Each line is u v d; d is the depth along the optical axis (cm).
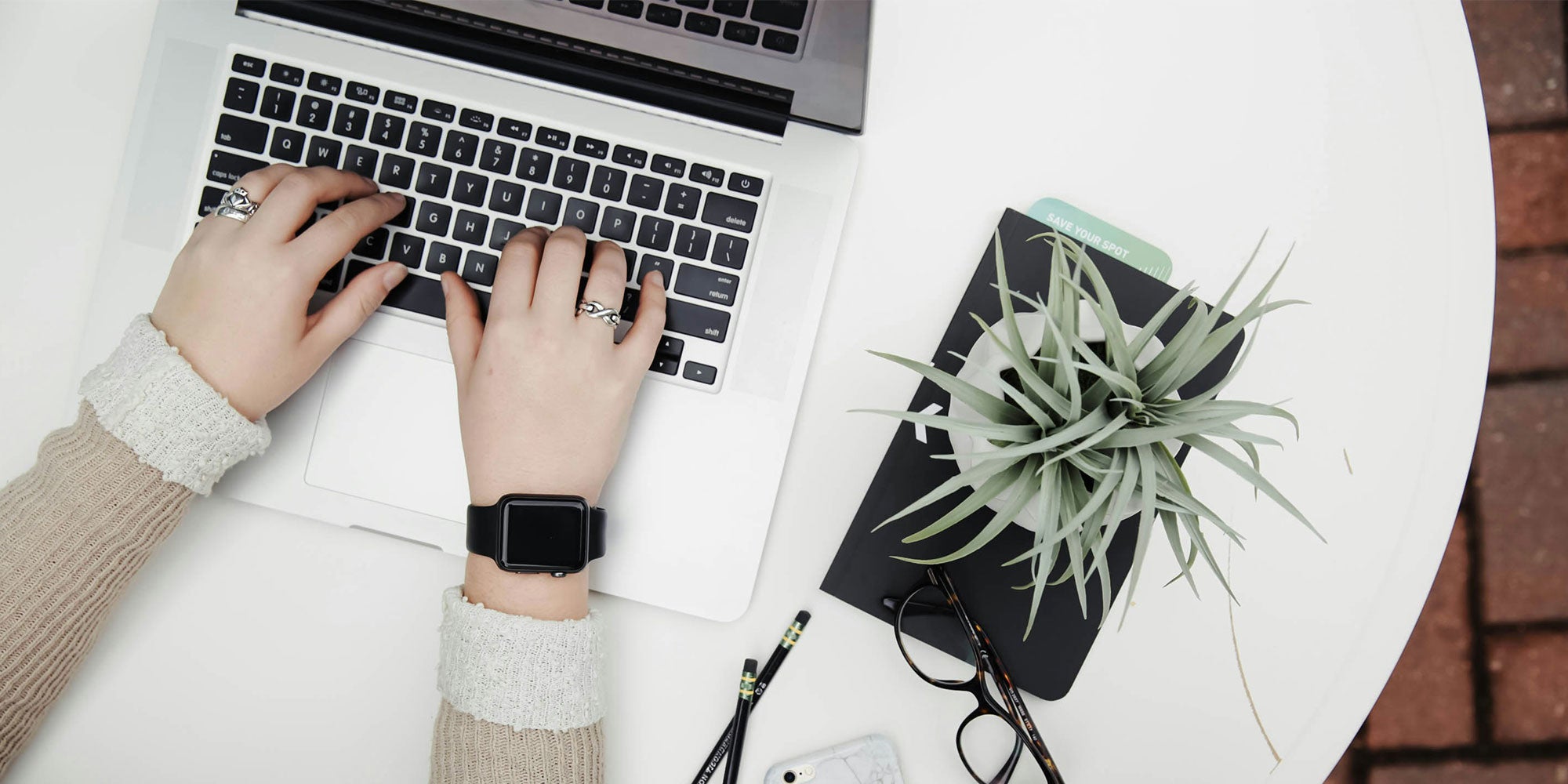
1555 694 116
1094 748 61
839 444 61
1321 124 62
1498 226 117
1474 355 62
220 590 61
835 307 61
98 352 59
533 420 54
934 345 61
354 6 57
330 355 57
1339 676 61
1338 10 62
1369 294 62
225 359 54
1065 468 45
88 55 62
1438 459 62
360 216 56
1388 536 62
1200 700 62
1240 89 62
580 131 58
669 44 54
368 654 61
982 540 46
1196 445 44
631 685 61
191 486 55
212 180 59
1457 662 117
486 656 52
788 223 58
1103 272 60
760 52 54
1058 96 62
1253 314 42
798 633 60
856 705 61
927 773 61
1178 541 46
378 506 59
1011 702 59
